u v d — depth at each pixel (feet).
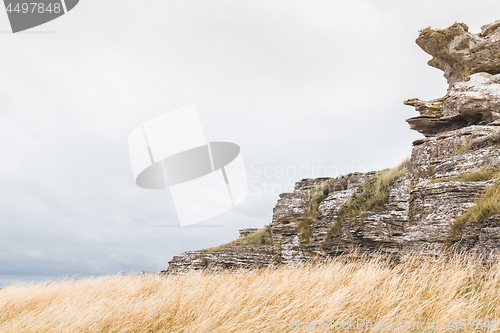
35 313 27.02
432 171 43.14
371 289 23.07
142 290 35.91
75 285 38.60
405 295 21.84
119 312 23.65
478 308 19.67
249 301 23.21
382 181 51.62
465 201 31.22
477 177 34.91
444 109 52.26
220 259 59.52
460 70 56.44
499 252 23.79
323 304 21.22
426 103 54.08
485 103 46.57
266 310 21.53
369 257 39.60
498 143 37.19
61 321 22.98
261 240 72.02
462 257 26.04
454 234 28.96
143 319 22.27
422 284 22.95
